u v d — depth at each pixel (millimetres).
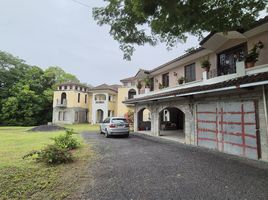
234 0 5199
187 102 12594
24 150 10016
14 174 6160
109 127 16125
